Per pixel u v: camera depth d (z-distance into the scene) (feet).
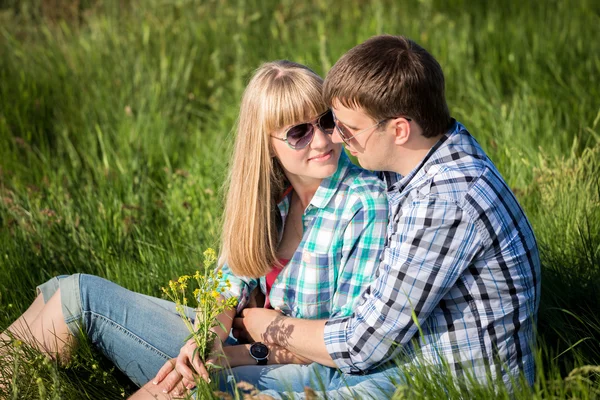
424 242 6.77
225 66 19.07
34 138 15.97
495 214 6.78
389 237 7.38
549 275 9.25
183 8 20.89
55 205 12.80
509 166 12.44
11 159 14.82
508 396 6.60
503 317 6.99
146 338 8.05
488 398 6.71
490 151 12.81
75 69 17.98
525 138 13.09
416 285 6.86
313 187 8.22
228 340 8.75
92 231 11.80
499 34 17.75
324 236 8.04
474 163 6.95
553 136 13.33
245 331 8.56
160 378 7.79
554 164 11.93
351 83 6.94
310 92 7.69
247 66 18.28
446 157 7.02
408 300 6.83
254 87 7.95
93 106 16.46
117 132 15.51
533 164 12.35
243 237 8.21
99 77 17.47
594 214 10.19
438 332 7.13
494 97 15.48
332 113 7.66
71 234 11.70
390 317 7.04
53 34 20.89
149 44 19.13
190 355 7.66
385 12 20.49
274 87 7.74
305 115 7.71
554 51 16.60
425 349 7.19
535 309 7.32
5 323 9.57
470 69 16.74
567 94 14.87
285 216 8.38
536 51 16.74
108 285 8.14
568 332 8.43
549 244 10.07
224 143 14.24
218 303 7.94
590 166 11.25
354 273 8.02
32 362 8.04
